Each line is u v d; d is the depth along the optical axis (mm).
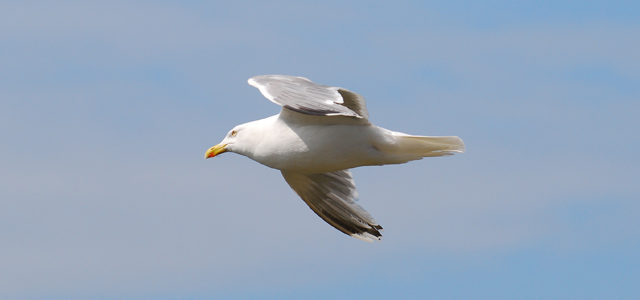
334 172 17547
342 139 15203
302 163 15539
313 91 13844
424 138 15156
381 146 15297
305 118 15227
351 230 18125
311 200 18109
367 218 17719
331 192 17828
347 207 17828
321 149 15273
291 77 14406
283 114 15461
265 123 15773
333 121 15172
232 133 16031
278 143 15469
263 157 15703
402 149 15336
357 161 15516
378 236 17875
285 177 17750
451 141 15156
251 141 15797
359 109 14375
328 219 18203
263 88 13852
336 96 13750
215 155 16062
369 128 15188
